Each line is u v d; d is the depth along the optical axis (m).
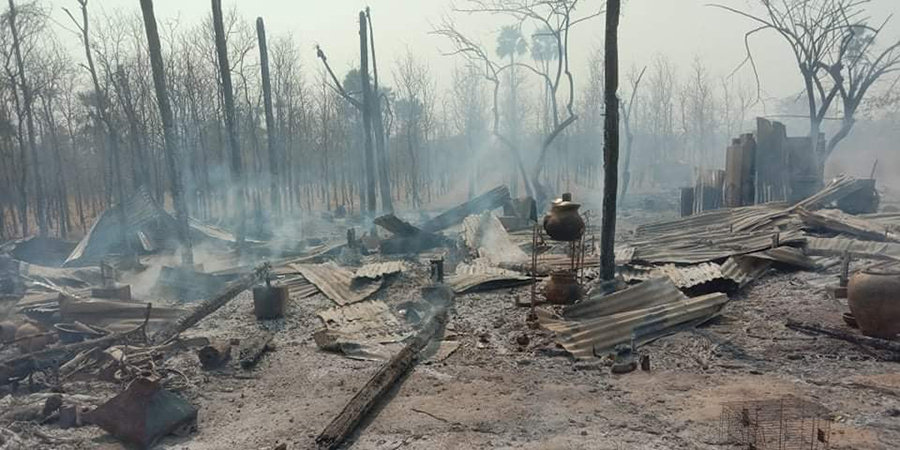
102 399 7.11
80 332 9.58
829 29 23.06
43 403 6.98
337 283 13.54
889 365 7.41
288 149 40.56
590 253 15.54
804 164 22.31
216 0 20.05
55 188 31.83
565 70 28.05
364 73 24.05
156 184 32.84
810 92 24.00
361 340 9.49
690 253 13.44
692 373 7.54
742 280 11.60
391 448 5.78
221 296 11.09
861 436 5.46
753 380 7.15
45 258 21.23
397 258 17.72
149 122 33.62
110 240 21.39
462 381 7.61
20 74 24.94
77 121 33.34
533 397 6.95
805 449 5.21
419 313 10.97
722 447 5.43
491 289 12.73
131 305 10.73
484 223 18.80
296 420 6.60
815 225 15.45
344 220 34.53
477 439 5.89
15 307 11.38
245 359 8.54
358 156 42.59
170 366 8.48
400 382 7.63
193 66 35.88
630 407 6.51
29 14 25.33
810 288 11.07
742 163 21.88
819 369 7.41
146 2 15.64
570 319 9.91
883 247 12.70
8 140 27.14
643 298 9.90
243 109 40.94
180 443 6.16
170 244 22.30
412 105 45.12
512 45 42.94
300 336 10.06
